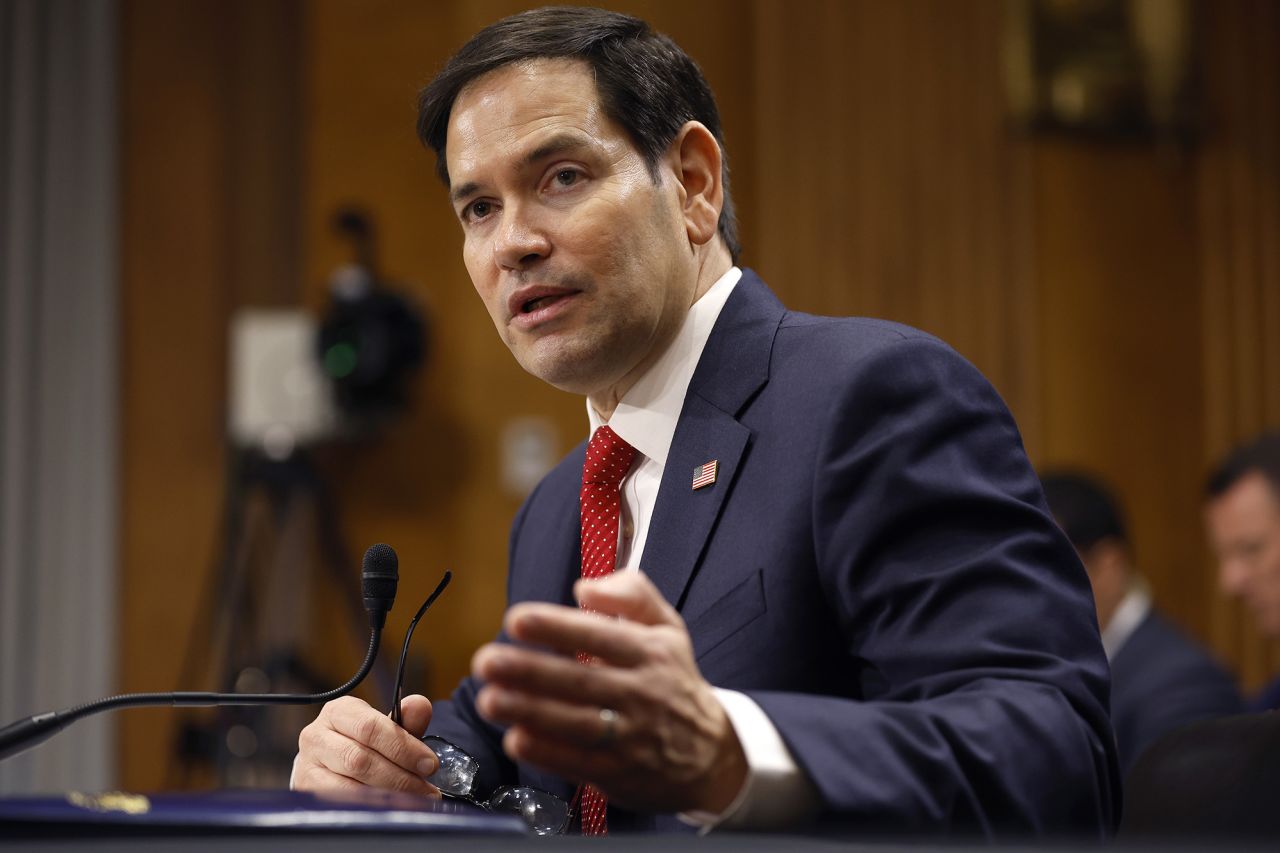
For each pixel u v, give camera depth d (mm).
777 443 1925
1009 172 6922
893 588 1695
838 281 6766
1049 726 1499
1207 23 7230
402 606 6395
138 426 6508
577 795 2035
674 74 2170
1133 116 7055
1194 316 7066
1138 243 7035
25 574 6312
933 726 1448
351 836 1171
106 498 6391
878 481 1764
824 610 1830
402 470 6484
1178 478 6969
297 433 5988
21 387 6375
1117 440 6934
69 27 6570
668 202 2111
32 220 6469
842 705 1446
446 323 6551
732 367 2062
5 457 6336
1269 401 7051
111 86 6570
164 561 6445
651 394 2125
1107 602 4508
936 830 1389
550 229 2037
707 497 1959
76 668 6293
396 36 6617
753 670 1834
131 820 1162
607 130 2070
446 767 1896
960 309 6824
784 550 1849
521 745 1265
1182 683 4324
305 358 6035
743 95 6832
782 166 6781
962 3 6945
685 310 2139
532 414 6562
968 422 1820
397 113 6590
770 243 6746
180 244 6598
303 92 6699
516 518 2600
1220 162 7164
